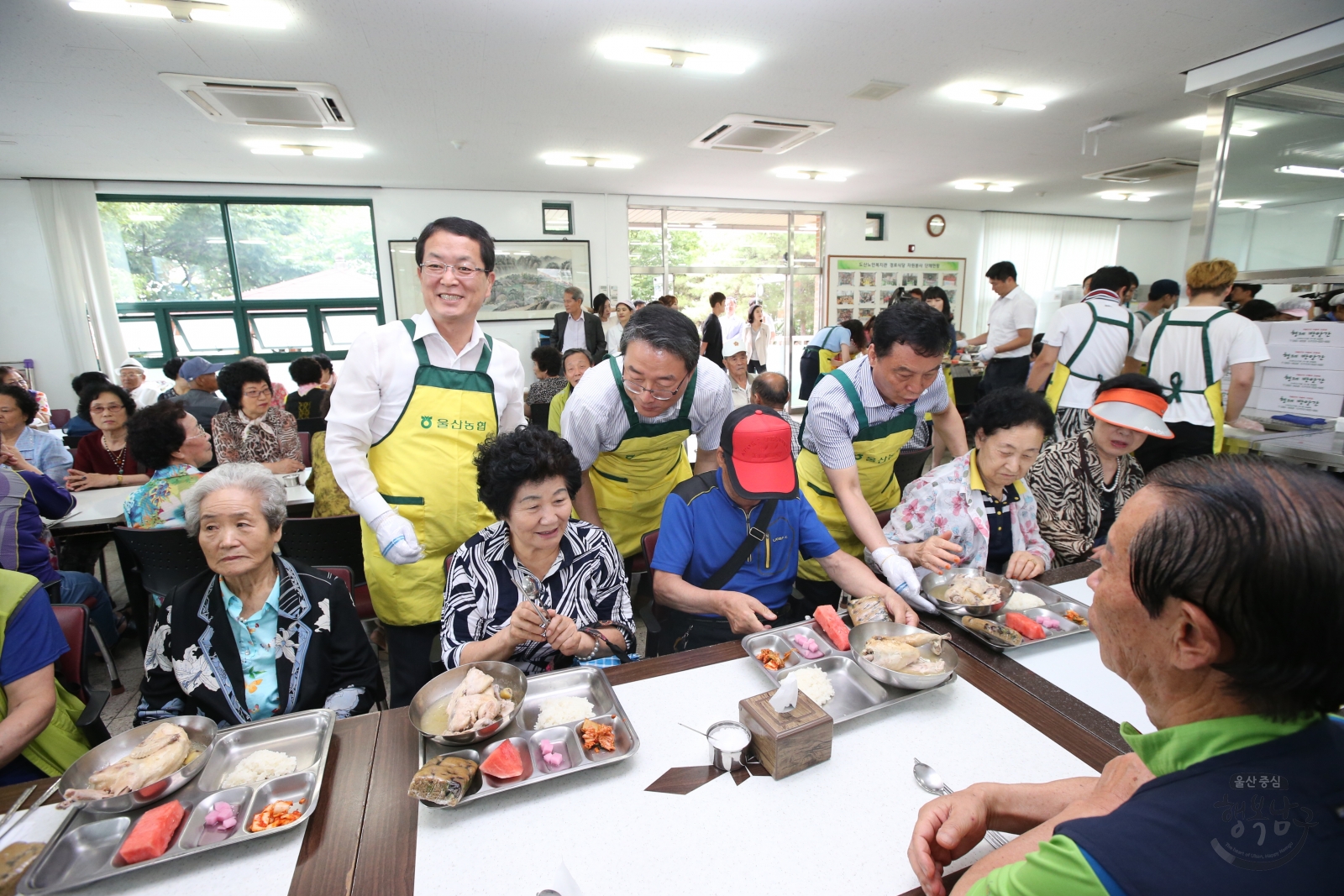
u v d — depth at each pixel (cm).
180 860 74
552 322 705
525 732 96
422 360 150
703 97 405
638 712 101
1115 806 64
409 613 156
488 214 666
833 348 497
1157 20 318
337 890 69
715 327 547
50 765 114
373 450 154
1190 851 41
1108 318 302
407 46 319
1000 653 118
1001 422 150
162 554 185
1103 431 172
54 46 302
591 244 708
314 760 93
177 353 605
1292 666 40
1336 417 274
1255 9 305
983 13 306
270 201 602
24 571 181
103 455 289
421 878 71
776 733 84
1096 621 54
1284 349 289
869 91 401
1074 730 95
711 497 144
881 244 845
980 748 92
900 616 126
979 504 158
